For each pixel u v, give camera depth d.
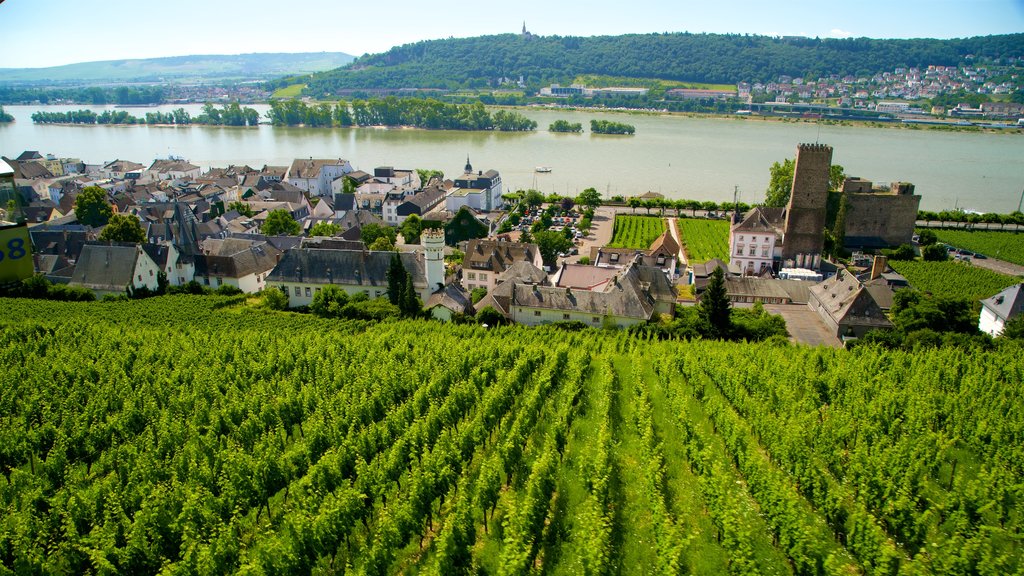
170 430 62.22
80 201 186.12
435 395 73.25
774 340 101.62
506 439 60.81
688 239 197.62
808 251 164.12
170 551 48.16
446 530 44.81
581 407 72.19
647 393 71.44
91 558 44.81
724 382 75.50
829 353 92.06
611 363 84.81
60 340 91.12
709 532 49.53
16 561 43.94
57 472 58.00
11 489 53.41
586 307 113.69
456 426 67.50
